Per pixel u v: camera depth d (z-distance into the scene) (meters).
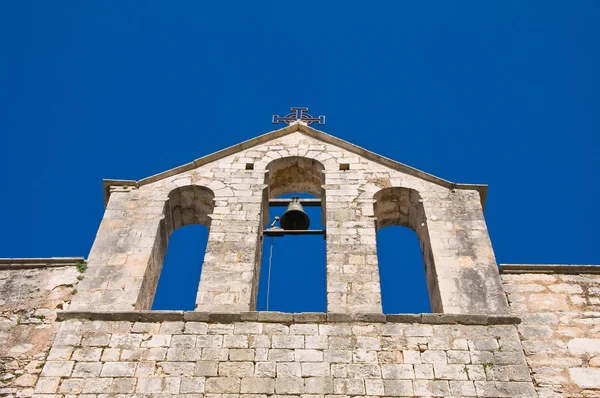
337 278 15.92
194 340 14.43
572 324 15.23
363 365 14.02
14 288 15.95
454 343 14.46
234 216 17.50
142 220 17.42
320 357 14.13
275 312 14.88
